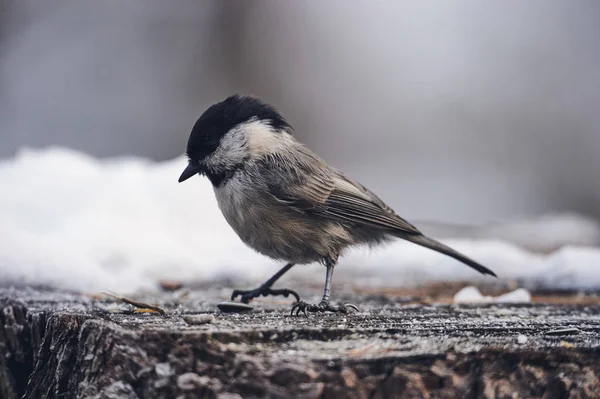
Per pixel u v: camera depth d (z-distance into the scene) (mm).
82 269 7363
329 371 4039
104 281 7406
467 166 17078
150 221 9711
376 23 17641
